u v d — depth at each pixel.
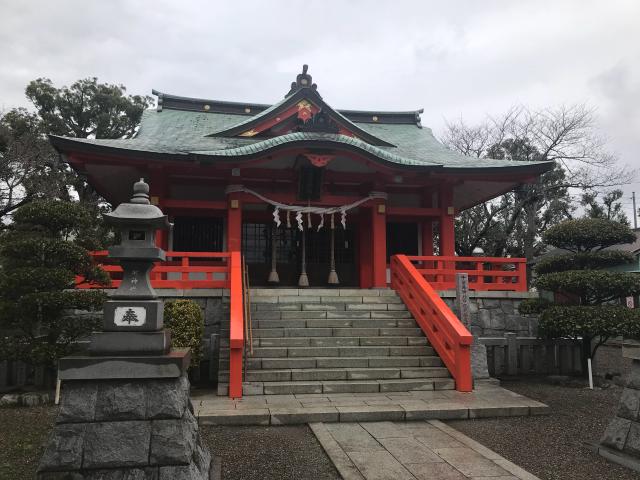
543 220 26.69
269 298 11.25
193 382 9.30
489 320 11.90
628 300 20.52
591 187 23.81
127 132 26.19
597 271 9.66
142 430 3.69
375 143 15.33
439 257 12.37
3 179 18.81
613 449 5.51
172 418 3.76
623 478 4.95
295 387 8.12
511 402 7.56
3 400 7.73
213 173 13.46
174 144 13.73
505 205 24.97
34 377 8.81
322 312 10.64
